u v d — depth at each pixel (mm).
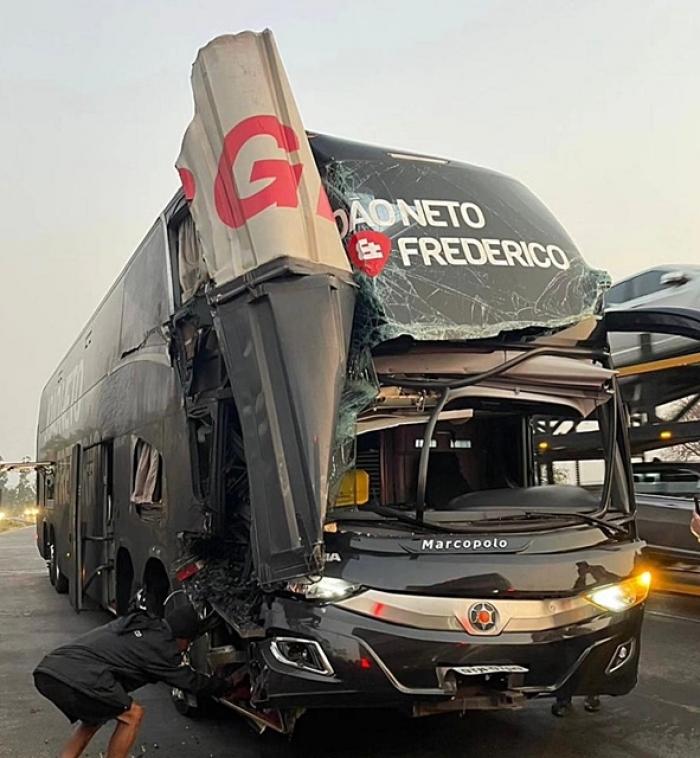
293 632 4730
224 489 5414
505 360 5285
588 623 4992
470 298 5109
